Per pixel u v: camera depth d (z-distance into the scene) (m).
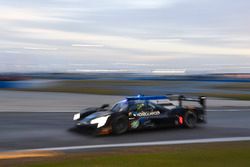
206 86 40.00
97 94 26.42
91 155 7.20
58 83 42.94
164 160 6.43
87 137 9.81
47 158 6.93
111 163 6.19
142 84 43.88
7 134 10.16
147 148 8.15
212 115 15.11
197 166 5.97
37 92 28.17
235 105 19.47
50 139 9.48
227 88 36.28
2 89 32.41
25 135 10.03
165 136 10.11
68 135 10.08
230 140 9.48
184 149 7.92
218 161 6.36
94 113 11.07
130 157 6.72
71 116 14.26
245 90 32.72
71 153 7.62
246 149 7.67
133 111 10.66
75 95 24.95
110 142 9.14
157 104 11.23
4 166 6.16
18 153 7.49
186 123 11.55
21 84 34.81
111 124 10.17
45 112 15.54
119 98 22.62
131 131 10.91
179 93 27.45
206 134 10.48
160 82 52.03
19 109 16.58
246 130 11.30
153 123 10.93
